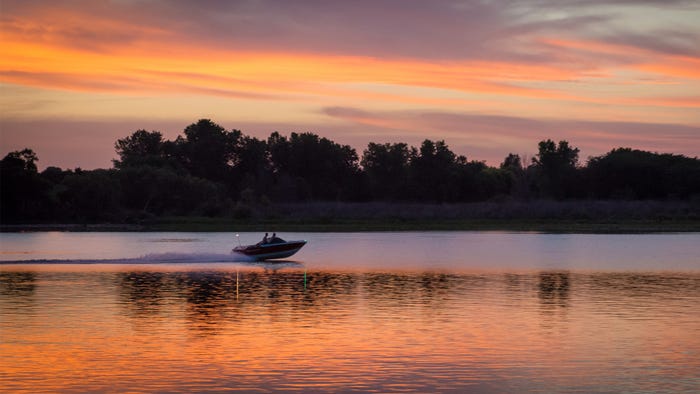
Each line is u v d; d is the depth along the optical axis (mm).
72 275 47125
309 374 21812
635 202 146375
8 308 33062
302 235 105438
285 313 31750
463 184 189500
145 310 32562
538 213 139750
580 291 39062
